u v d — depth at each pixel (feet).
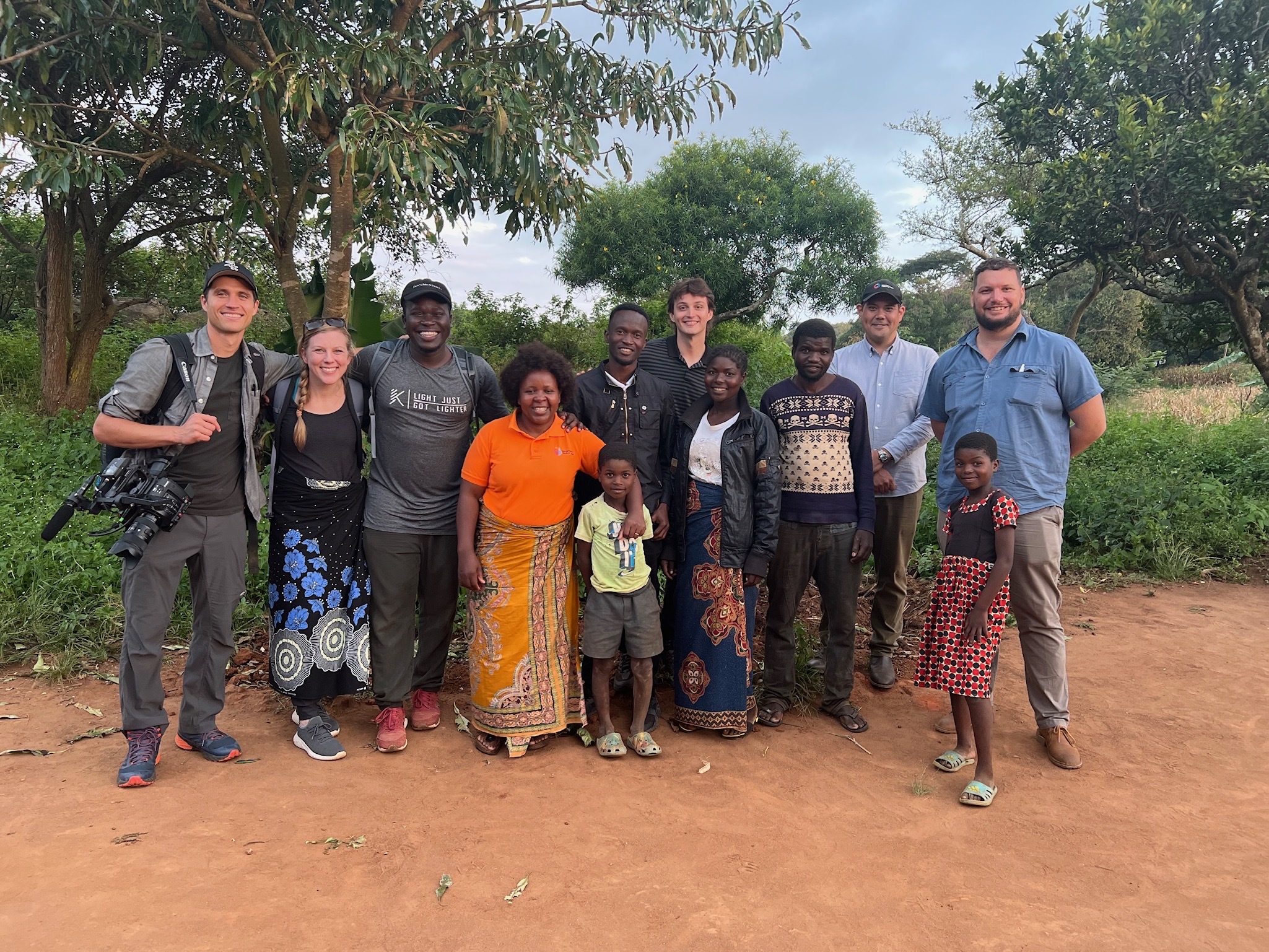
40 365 44.11
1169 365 84.58
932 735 13.15
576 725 13.08
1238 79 25.98
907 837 9.92
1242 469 28.22
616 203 64.59
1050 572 12.12
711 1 25.49
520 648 12.00
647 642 12.13
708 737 12.89
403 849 9.32
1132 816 10.50
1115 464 30.68
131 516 10.57
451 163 24.11
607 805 10.54
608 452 11.88
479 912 8.20
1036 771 11.84
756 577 12.31
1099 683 15.14
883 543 15.07
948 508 13.01
